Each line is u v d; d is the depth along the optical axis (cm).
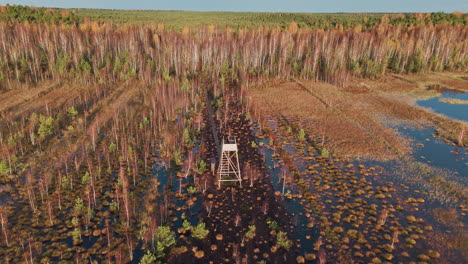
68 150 3975
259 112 5769
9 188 3105
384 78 8612
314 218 2844
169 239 2464
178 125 5006
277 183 3422
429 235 2614
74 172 3469
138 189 3216
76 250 2405
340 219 2834
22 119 4791
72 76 7331
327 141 4525
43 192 3058
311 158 4012
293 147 4362
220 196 3150
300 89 7475
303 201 3098
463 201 3066
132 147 4144
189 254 2411
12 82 6606
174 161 3850
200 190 3238
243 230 2678
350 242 2552
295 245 2519
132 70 7856
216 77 8169
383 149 4244
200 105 6119
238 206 3000
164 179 3453
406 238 2573
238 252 2422
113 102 6009
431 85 7944
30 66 7231
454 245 2497
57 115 5112
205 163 3691
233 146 3300
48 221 2684
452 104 6359
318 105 6234
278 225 2745
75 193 3103
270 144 4416
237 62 9025
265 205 2942
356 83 8056
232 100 6544
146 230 2602
